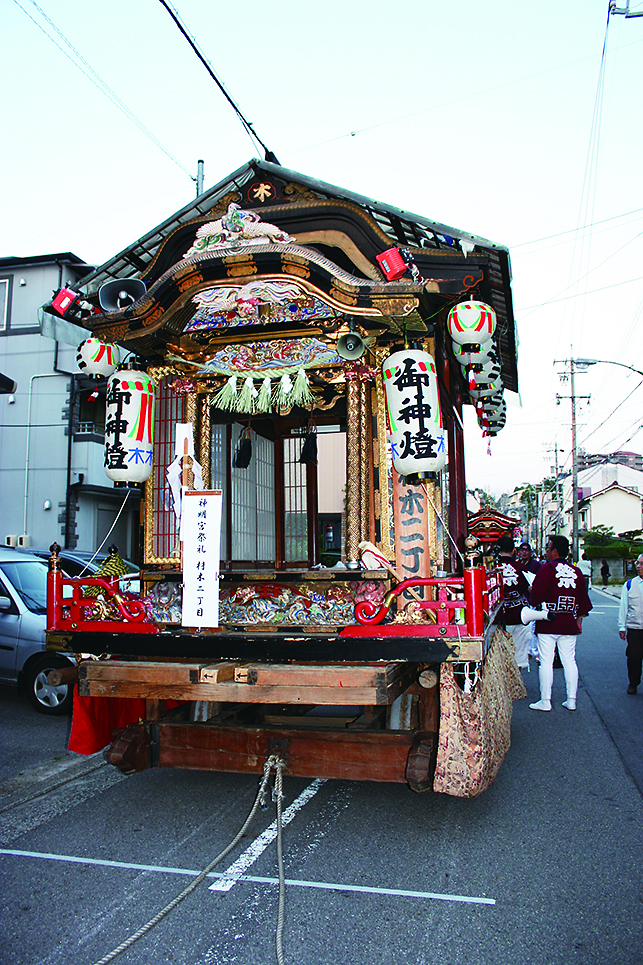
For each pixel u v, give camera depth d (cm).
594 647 1335
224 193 542
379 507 477
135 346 534
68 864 372
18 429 1856
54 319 588
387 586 457
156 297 492
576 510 3538
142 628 464
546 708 771
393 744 415
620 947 283
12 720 727
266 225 484
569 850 385
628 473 5706
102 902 328
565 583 769
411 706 479
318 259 452
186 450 482
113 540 1984
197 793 496
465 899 327
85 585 496
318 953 282
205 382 537
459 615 412
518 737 654
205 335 533
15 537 1778
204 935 298
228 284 477
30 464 1844
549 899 326
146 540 533
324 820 439
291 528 684
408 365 446
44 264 1848
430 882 346
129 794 495
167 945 290
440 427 444
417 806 465
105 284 534
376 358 492
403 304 445
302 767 430
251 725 448
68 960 280
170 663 441
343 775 421
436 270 489
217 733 447
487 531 894
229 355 527
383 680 387
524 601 806
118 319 510
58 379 1847
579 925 301
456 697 416
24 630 768
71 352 1847
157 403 547
